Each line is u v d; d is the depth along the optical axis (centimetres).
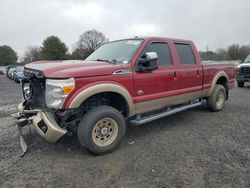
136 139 495
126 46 511
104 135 421
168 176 347
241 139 488
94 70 412
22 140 460
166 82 526
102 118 413
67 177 351
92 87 402
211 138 495
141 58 483
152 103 502
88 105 443
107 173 360
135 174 355
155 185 326
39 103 446
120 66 446
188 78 584
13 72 2775
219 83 750
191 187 320
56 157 416
